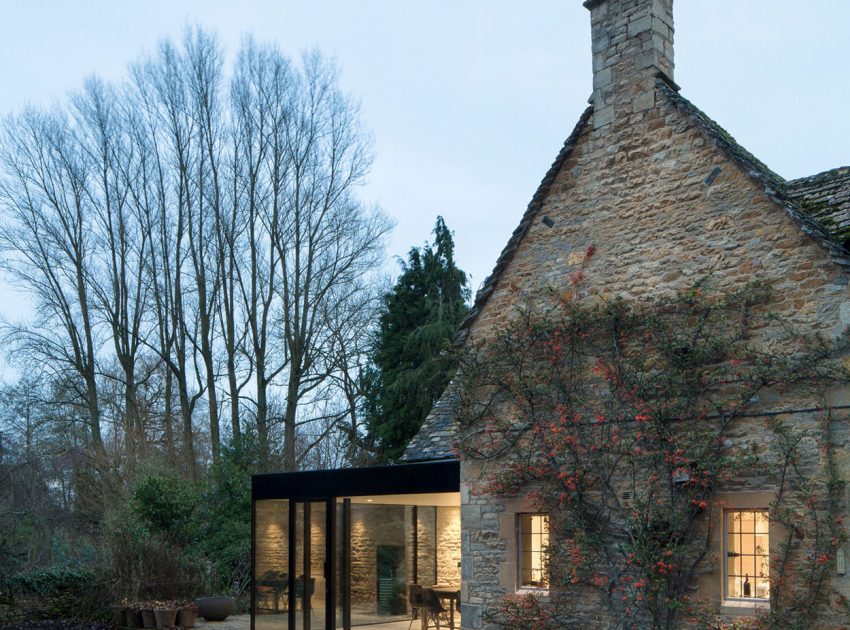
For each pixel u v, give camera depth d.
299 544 15.48
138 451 25.00
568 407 10.73
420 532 16.70
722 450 9.58
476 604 11.45
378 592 15.50
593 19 11.59
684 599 9.52
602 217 11.04
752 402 9.45
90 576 20.14
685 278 10.18
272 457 24.59
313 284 26.77
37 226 25.56
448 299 29.05
